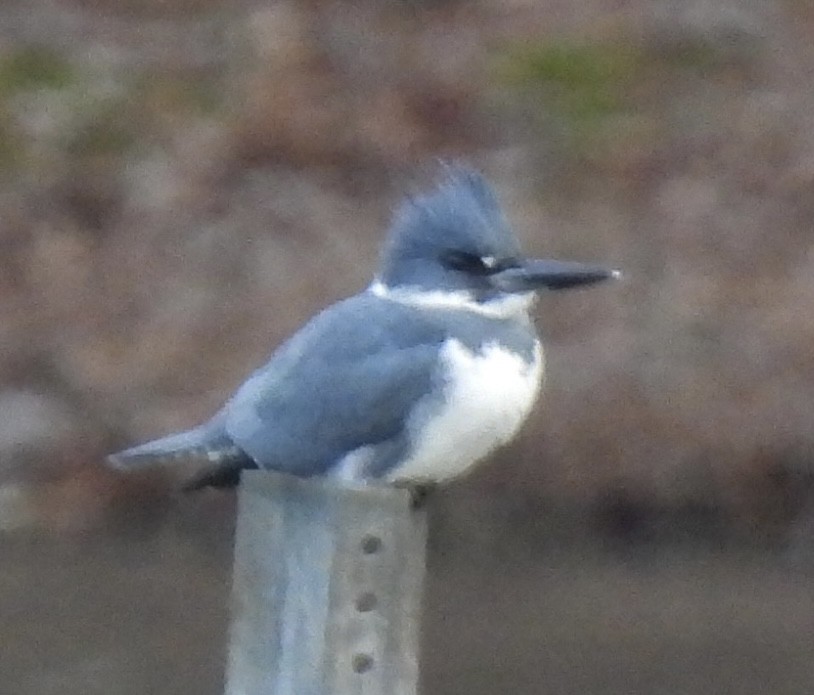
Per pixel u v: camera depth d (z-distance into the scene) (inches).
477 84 573.3
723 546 389.1
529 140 548.1
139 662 325.7
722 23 592.7
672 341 447.2
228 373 458.6
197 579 366.9
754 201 514.9
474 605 352.2
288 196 529.3
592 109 561.3
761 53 582.6
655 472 399.9
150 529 394.0
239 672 163.2
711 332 452.1
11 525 394.3
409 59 585.6
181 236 516.1
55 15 618.5
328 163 544.1
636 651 331.6
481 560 377.4
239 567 163.5
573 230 503.8
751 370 436.1
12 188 540.1
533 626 342.3
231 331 475.5
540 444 402.3
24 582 360.2
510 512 389.4
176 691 315.3
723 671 324.5
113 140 560.7
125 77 589.3
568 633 339.9
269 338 471.5
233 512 394.3
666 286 473.1
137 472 403.2
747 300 466.9
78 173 546.0
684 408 418.0
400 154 545.0
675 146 540.7
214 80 585.9
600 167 534.0
